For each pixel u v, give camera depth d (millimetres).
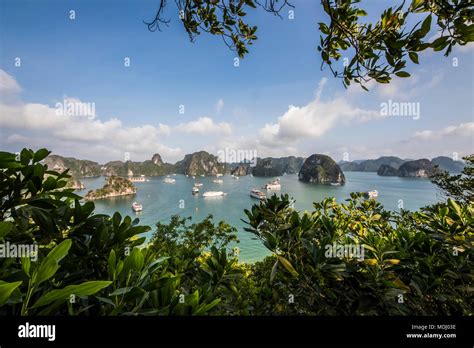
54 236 1676
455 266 2166
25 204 1695
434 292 2088
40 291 1298
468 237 2254
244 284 3719
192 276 2889
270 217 2545
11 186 1642
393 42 1572
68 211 1772
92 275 1703
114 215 1885
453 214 2703
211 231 7941
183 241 7898
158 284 1271
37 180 1681
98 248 1647
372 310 1930
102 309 1267
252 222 2635
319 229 2594
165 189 155625
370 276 2014
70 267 1617
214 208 90938
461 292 2127
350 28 1882
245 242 50000
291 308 2410
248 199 112750
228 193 133000
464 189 8664
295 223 2373
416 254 2383
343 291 2121
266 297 2648
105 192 121312
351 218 3336
